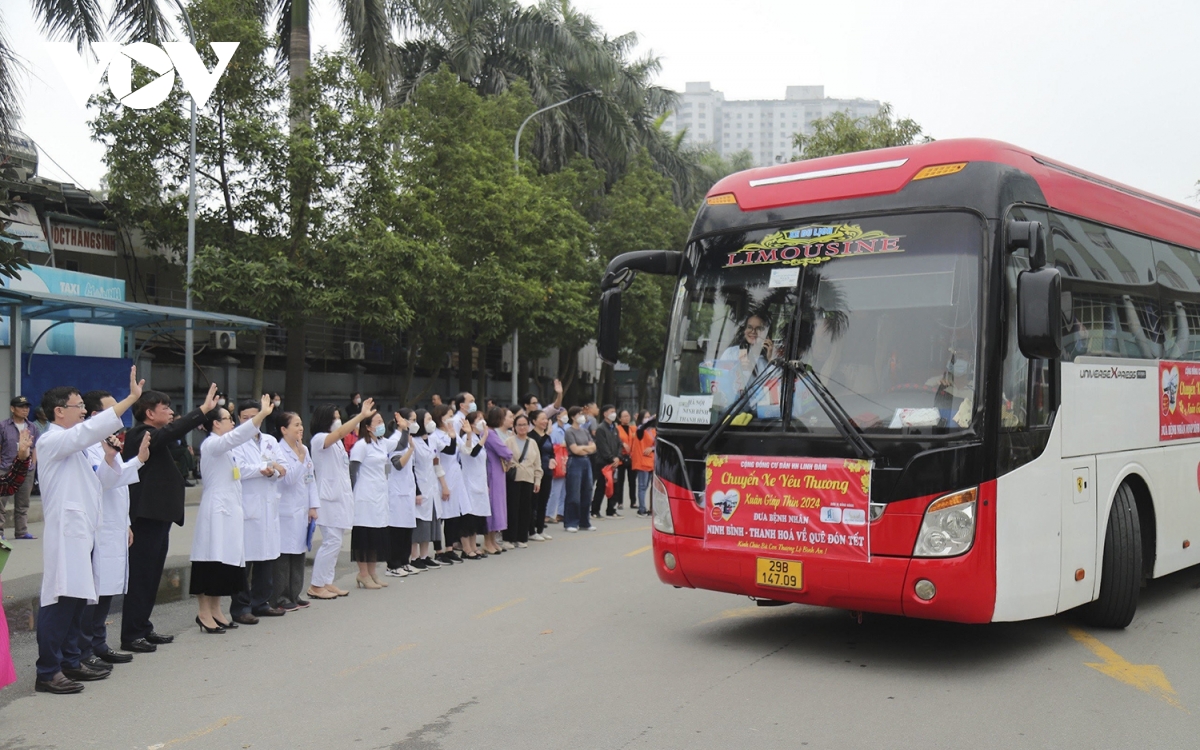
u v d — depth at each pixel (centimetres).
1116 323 824
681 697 627
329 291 1898
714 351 735
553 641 784
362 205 1994
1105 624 816
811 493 672
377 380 3053
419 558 1174
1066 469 723
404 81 3039
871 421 659
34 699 633
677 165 4000
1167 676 679
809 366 690
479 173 2362
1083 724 574
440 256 2145
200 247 1930
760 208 750
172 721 587
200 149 1947
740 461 704
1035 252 637
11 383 1497
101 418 647
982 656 734
